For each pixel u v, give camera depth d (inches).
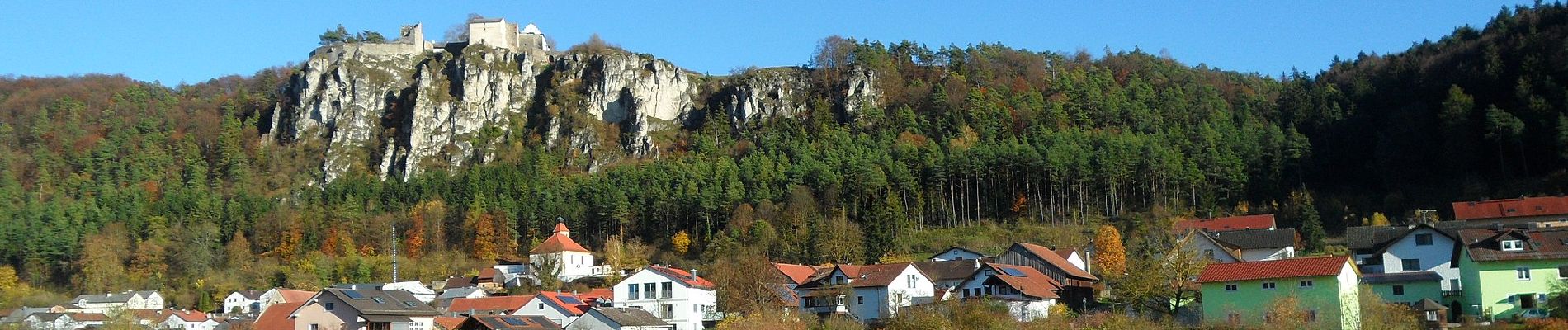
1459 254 3700.8
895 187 7549.2
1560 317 3166.8
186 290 6815.9
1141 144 7701.8
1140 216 6953.7
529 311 4222.4
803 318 3875.5
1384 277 3782.0
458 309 4466.0
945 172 7613.2
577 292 5516.7
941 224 7377.0
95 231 7677.2
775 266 5093.5
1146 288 3686.0
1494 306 3437.5
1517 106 7185.0
